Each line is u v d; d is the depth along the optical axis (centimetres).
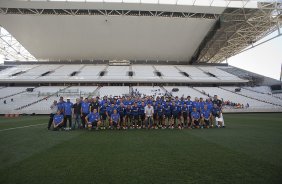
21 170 466
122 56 4991
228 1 3378
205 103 1312
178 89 4009
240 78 4519
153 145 733
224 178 409
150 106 1248
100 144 755
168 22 3925
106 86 4119
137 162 523
